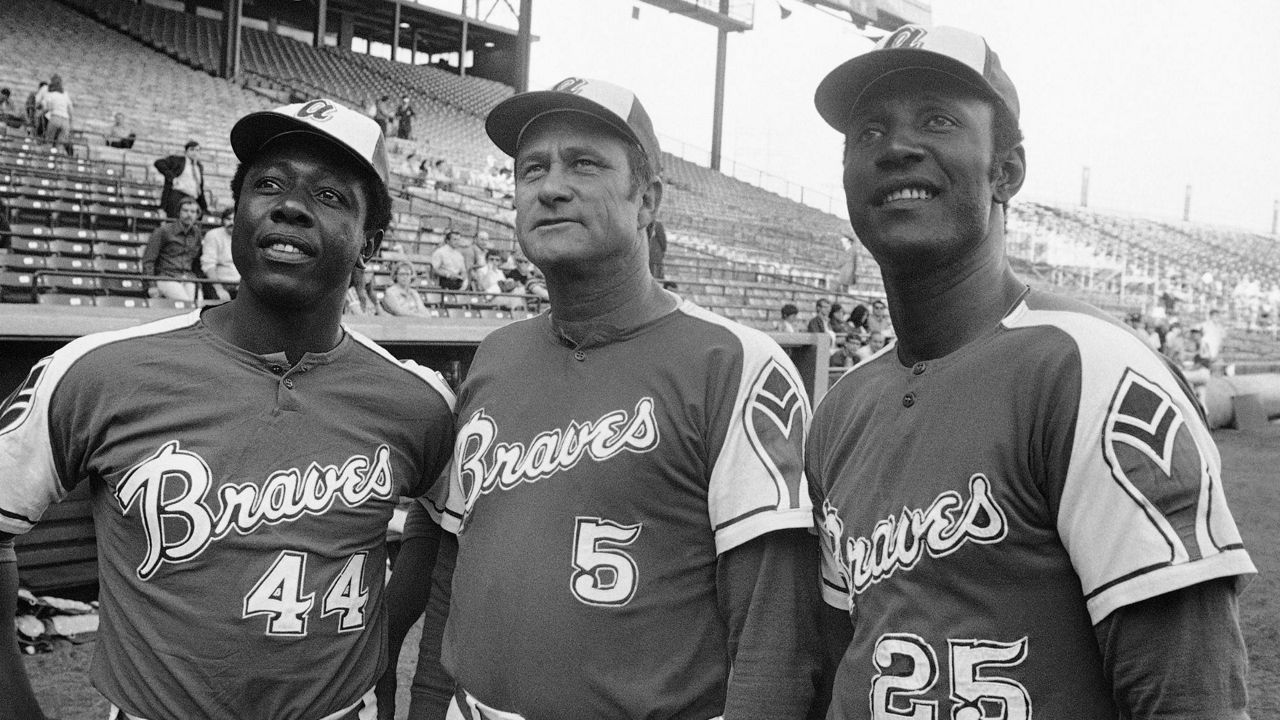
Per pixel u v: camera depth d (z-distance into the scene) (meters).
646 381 1.90
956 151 1.53
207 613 1.80
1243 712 1.25
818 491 1.81
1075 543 1.35
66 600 4.19
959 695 1.42
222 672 1.80
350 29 39.28
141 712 1.79
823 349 6.68
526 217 1.97
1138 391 1.34
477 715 1.89
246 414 1.90
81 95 19.78
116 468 1.85
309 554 1.89
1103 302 27.33
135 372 1.88
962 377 1.52
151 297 8.00
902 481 1.54
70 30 25.14
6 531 1.86
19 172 12.27
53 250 10.36
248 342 1.97
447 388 2.24
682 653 1.83
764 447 1.83
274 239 1.89
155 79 23.02
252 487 1.87
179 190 10.55
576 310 1.98
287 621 1.84
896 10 27.97
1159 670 1.27
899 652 1.48
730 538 1.80
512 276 13.18
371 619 2.00
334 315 2.03
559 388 1.97
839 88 1.64
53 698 3.49
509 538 1.90
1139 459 1.31
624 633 1.81
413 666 4.05
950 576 1.45
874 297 20.73
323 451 1.95
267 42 33.19
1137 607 1.29
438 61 44.28
